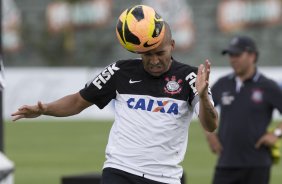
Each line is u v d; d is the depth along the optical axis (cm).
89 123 6419
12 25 9569
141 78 1555
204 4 9006
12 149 4716
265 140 2234
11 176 1459
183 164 4006
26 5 9725
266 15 8781
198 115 1510
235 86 2278
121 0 9375
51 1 9638
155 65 1508
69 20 9494
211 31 8888
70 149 4684
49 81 6925
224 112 2294
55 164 4028
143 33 1459
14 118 1576
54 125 6306
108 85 1585
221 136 2302
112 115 6831
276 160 2303
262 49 8625
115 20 9369
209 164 4006
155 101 1539
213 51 8781
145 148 1535
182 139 1564
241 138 2255
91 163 4056
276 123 5678
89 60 9294
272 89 2253
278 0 8731
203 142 4938
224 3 8931
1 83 1609
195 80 1532
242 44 2269
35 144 4969
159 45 1484
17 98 6900
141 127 1538
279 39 8656
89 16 9444
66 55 9388
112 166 1559
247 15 8825
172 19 8875
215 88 2323
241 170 2264
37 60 9450
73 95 1614
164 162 1542
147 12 1477
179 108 1537
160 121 1534
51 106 1596
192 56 8812
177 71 1546
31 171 3759
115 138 1573
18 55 9506
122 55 9188
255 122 2258
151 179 1540
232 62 2286
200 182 3397
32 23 9638
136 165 1539
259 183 2264
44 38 9488
